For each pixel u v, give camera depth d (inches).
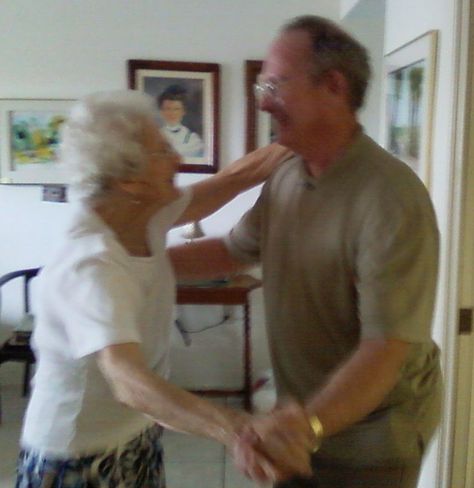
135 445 53.7
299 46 51.5
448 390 81.3
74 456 50.4
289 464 37.5
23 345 137.8
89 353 42.9
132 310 44.5
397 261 48.6
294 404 41.5
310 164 55.8
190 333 157.4
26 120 149.9
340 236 52.2
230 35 148.2
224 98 150.6
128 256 47.7
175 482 119.3
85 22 147.1
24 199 153.6
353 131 54.2
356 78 52.5
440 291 82.0
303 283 55.9
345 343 55.4
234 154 152.5
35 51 147.9
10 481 116.6
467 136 75.8
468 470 82.8
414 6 92.2
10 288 156.1
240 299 141.1
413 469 57.9
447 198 78.7
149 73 147.9
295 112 52.2
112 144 47.5
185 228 149.0
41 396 51.1
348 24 144.5
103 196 49.2
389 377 46.5
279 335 59.3
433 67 82.5
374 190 50.4
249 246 64.8
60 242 47.7
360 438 56.7
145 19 147.2
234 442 37.9
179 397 39.9
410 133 92.4
